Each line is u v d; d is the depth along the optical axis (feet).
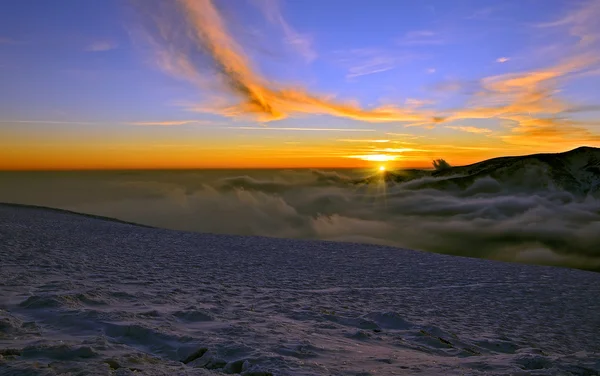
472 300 43.42
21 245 55.21
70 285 28.76
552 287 55.11
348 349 19.48
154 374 13.56
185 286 36.50
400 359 18.37
